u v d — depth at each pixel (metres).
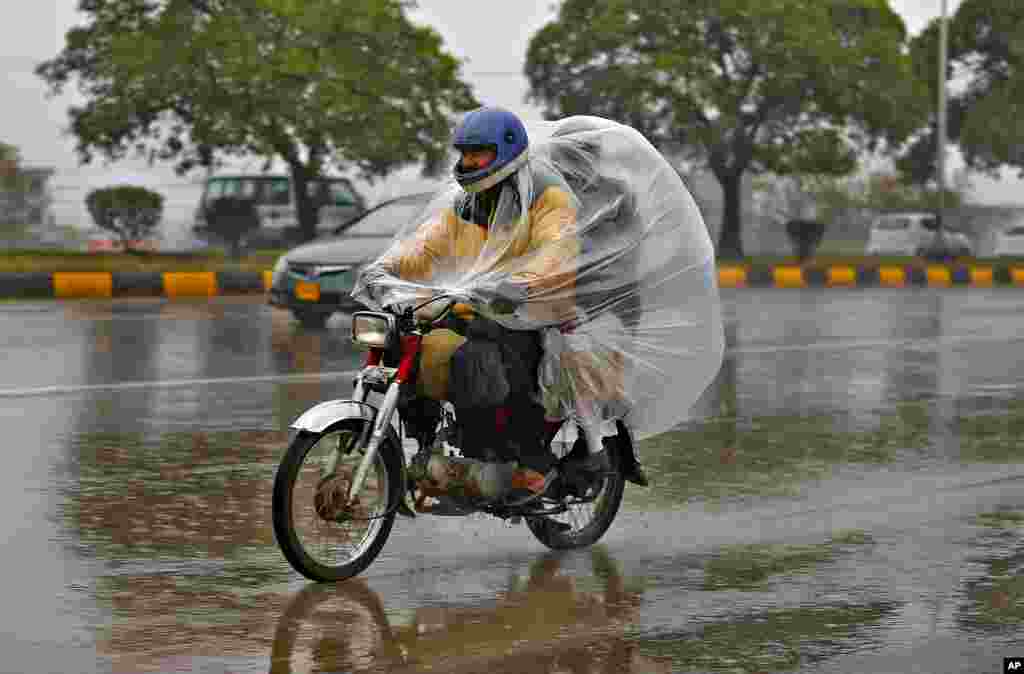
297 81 37.44
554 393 7.49
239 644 6.28
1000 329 23.00
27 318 22.95
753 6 42.75
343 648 6.24
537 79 46.03
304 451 7.06
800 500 9.55
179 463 10.64
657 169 7.73
